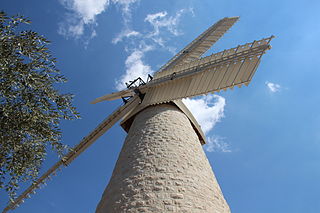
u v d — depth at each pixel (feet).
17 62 21.93
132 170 31.73
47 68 23.62
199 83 41.93
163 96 44.68
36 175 22.93
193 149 35.99
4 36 21.39
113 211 27.89
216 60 42.06
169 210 26.30
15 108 21.77
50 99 23.58
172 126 38.34
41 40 23.32
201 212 27.25
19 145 21.74
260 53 37.70
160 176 29.91
